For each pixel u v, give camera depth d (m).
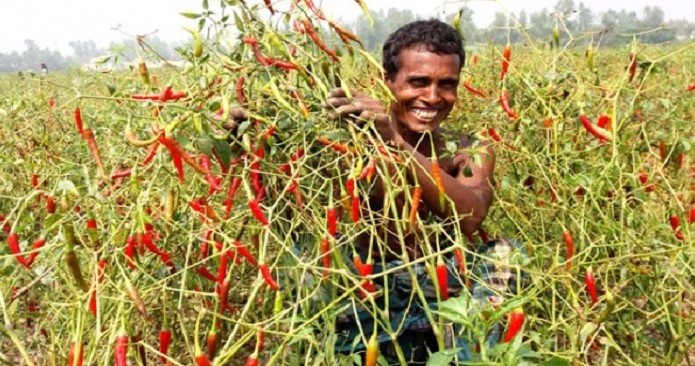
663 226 1.77
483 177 1.68
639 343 1.76
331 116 1.39
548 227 2.08
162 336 1.35
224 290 1.33
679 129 2.14
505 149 1.97
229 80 1.39
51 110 2.55
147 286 1.44
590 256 1.81
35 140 2.36
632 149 1.93
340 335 1.59
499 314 1.22
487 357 1.24
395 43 1.62
